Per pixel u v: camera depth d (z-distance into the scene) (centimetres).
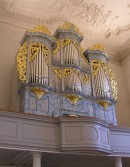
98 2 1102
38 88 853
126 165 1018
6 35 1097
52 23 1192
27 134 695
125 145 849
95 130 756
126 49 1342
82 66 1031
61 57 984
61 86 924
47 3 1098
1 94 978
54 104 884
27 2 1080
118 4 1114
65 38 1037
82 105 945
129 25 1223
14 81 991
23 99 852
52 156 792
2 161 820
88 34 1265
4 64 1038
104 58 1109
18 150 689
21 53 913
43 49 942
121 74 1355
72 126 741
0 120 674
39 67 891
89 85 1009
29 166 881
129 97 1309
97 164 966
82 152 731
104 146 763
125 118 1247
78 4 1110
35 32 958
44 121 732
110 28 1239
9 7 1087
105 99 995
